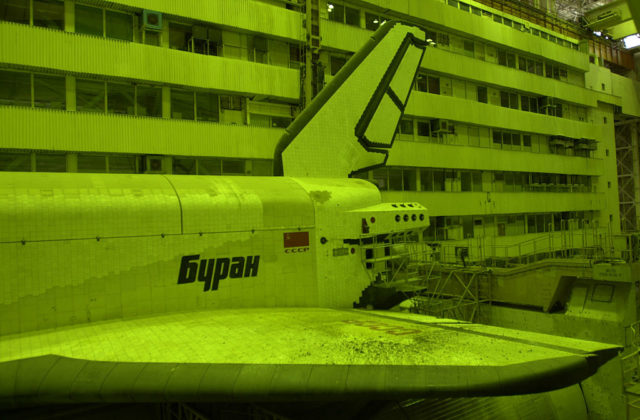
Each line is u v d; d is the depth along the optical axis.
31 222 5.98
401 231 9.18
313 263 8.16
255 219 7.70
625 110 40.53
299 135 9.42
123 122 16.77
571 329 14.09
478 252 25.92
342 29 22.02
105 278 6.39
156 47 17.36
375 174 23.91
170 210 6.99
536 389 3.83
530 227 31.77
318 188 8.73
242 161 20.19
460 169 27.42
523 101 31.53
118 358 4.65
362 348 4.68
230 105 19.81
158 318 6.50
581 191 35.62
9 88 15.34
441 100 25.69
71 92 16.36
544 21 35.00
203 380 4.13
